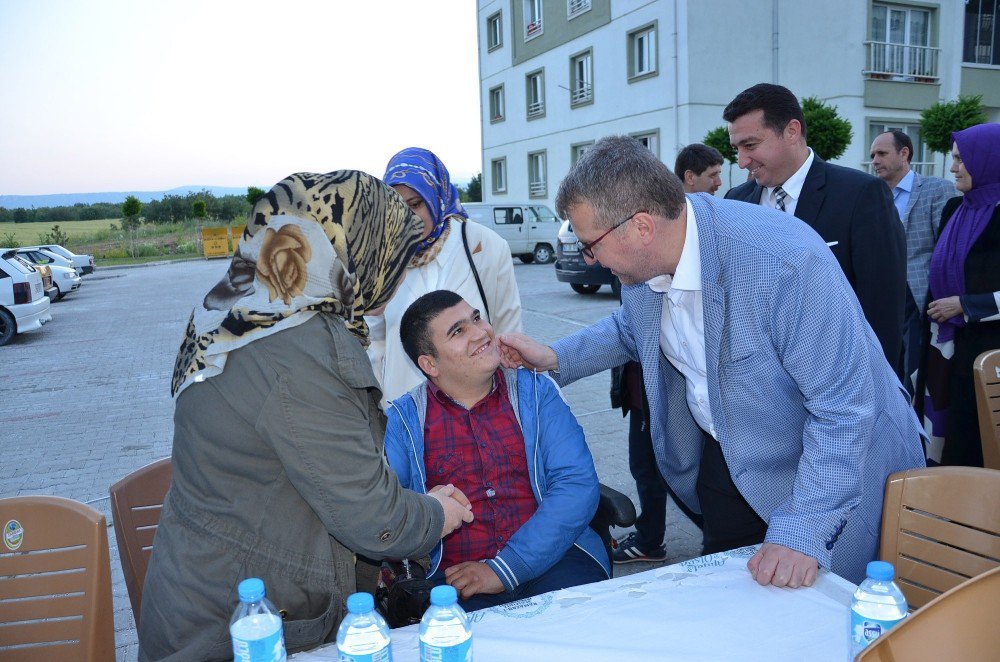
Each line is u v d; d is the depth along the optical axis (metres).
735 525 2.20
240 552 1.38
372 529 1.36
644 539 3.46
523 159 24.45
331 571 1.46
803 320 1.67
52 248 24.77
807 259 1.67
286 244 1.33
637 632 1.40
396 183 2.54
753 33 17.09
